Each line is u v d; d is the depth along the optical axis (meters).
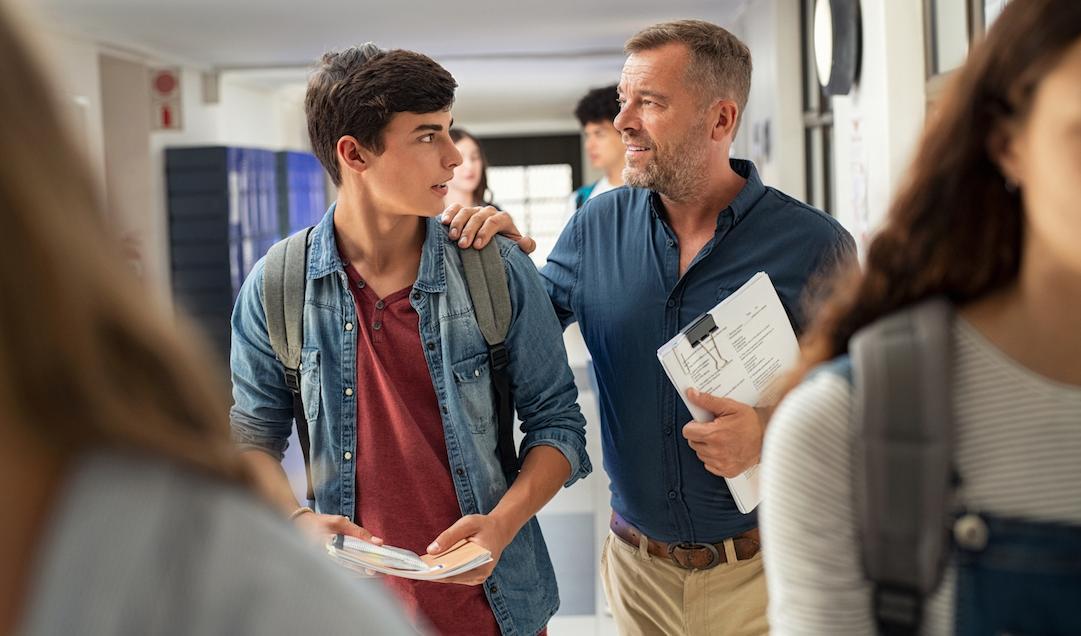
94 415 0.51
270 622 0.52
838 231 2.22
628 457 2.27
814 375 0.94
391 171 1.91
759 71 7.80
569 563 4.40
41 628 0.50
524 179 21.94
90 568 0.50
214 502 0.54
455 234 2.04
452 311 1.98
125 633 0.50
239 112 12.07
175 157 9.66
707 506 2.18
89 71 8.62
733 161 2.32
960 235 0.89
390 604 0.60
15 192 0.48
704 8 8.28
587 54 10.68
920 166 0.91
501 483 2.01
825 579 0.90
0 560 0.50
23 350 0.49
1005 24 0.82
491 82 13.23
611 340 2.27
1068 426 0.83
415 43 9.55
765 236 2.19
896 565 0.86
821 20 5.09
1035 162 0.81
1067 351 0.85
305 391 2.02
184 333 0.56
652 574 2.28
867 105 4.46
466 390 1.98
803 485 0.91
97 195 0.53
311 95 1.98
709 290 2.19
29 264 0.49
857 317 0.94
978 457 0.85
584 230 2.37
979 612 0.84
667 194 2.19
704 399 2.03
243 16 7.74
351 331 1.99
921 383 0.85
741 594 2.19
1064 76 0.78
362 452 1.99
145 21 7.85
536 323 2.04
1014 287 0.88
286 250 2.05
